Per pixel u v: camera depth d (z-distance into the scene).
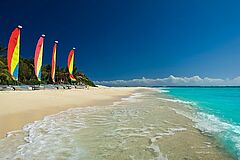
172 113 17.47
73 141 9.02
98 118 14.55
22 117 13.44
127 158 7.20
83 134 10.19
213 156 7.47
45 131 10.59
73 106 21.16
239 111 20.11
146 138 9.61
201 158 7.29
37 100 22.41
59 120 13.48
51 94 31.86
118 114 16.45
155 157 7.32
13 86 37.56
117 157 7.27
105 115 15.92
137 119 14.34
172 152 7.83
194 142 9.11
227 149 8.22
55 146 8.30
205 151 7.97
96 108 20.31
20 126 11.26
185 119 14.71
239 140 9.49
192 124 12.95
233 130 11.39
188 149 8.18
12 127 10.95
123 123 12.90
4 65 51.12
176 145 8.65
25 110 15.85
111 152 7.74
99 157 7.25
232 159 7.23
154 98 38.38
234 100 35.12
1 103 17.94
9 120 12.34
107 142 8.95
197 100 34.84
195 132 10.87
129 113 17.06
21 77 64.88
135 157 7.30
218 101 32.69
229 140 9.47
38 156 7.23
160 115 16.23
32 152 7.59
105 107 21.31
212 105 26.02
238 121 14.36
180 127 12.01
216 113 18.59
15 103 18.64
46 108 18.00
